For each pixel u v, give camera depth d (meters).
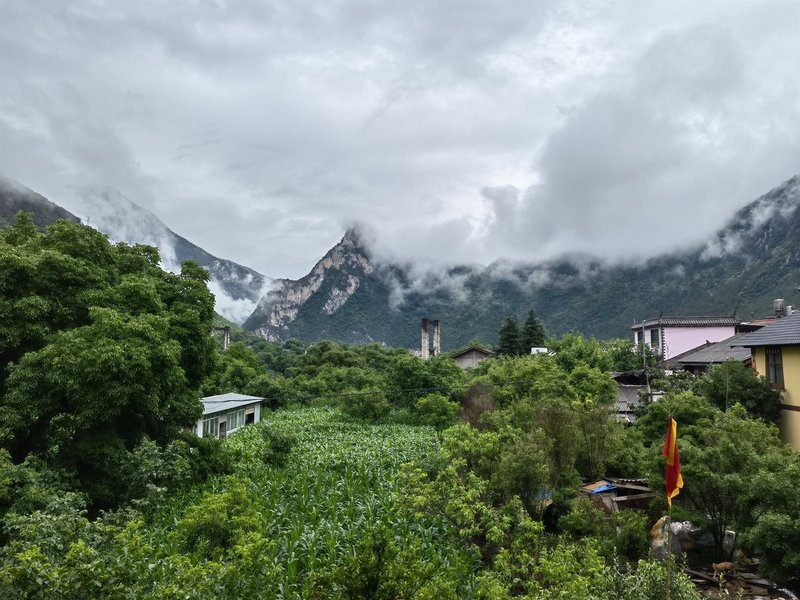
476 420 30.69
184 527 12.51
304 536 13.94
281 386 51.25
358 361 65.00
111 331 15.84
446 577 9.70
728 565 12.88
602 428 20.16
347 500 17.69
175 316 20.42
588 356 44.84
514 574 11.70
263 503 16.95
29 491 12.10
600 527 14.37
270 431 23.89
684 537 14.47
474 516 14.54
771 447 14.77
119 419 17.12
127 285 18.20
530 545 12.77
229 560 10.84
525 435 17.84
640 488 18.33
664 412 21.34
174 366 17.27
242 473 20.81
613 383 31.44
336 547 13.66
